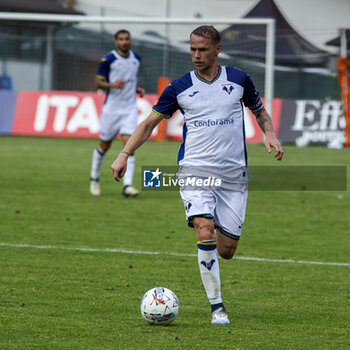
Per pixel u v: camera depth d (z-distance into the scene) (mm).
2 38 97688
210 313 17422
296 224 32625
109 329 15469
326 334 15539
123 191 39656
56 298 18453
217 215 17453
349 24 114688
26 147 67562
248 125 76812
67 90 95875
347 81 76188
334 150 72250
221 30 80375
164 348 13992
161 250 25984
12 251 24938
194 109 16922
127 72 38094
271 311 17750
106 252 25344
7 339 14406
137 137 16953
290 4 115250
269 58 70562
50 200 37625
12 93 82125
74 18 70750
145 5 121250
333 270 23250
